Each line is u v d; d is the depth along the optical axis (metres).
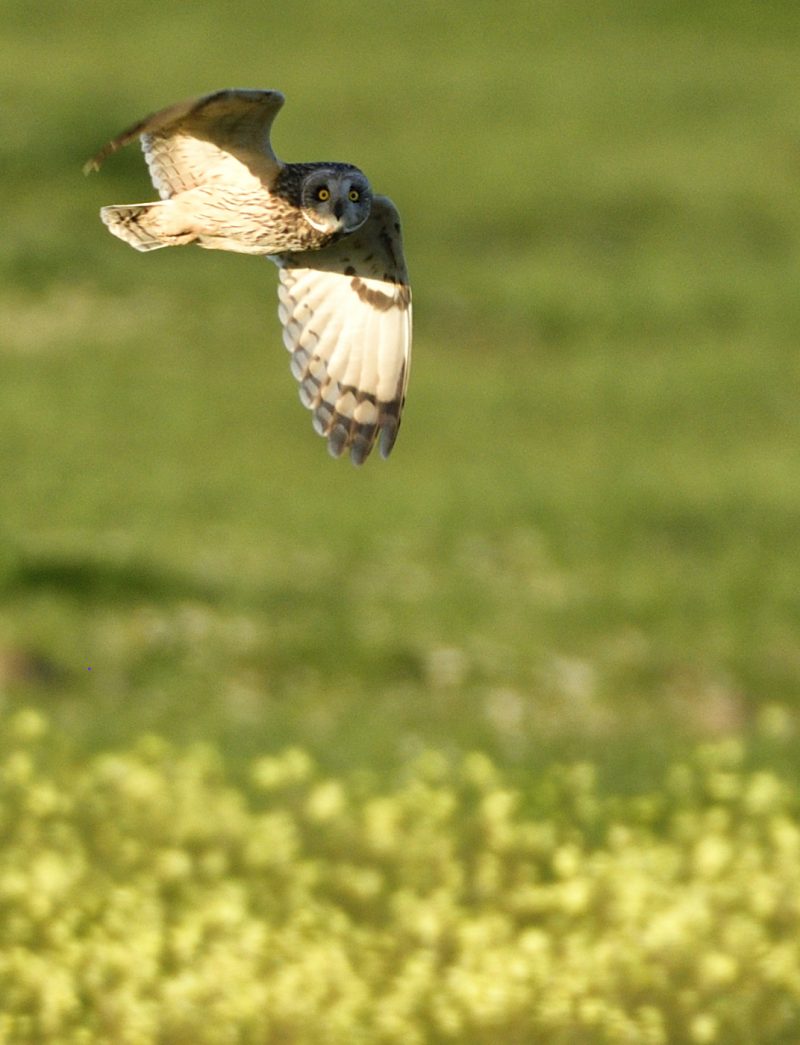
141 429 25.52
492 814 11.13
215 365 29.25
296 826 11.19
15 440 24.31
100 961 8.79
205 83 46.00
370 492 23.20
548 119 45.34
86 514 20.88
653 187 40.47
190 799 11.19
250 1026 8.16
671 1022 8.72
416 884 10.44
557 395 29.28
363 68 49.06
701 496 23.88
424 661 17.19
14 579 17.89
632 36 54.16
